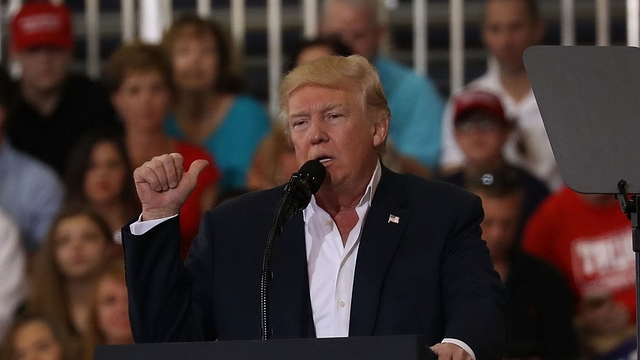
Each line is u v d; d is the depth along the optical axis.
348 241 8.15
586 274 14.51
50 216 16.05
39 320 14.22
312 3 17.56
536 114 15.82
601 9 17.20
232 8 17.78
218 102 16.08
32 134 16.28
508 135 15.26
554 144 7.21
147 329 7.77
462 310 7.61
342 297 7.97
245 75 17.58
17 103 16.36
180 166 7.78
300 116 8.05
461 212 8.13
